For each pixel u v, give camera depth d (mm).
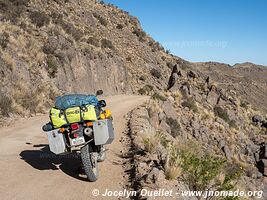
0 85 17562
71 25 44406
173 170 7809
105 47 52125
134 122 16406
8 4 30188
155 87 62062
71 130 7551
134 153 10312
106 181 8055
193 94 38094
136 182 7867
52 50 28828
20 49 23734
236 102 43500
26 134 13273
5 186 7594
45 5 44500
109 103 28312
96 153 7977
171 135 23391
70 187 7660
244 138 34719
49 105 21625
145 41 78625
